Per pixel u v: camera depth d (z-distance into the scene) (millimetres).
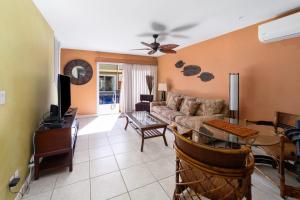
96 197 1605
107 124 4348
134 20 2699
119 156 2488
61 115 2174
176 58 5078
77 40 3945
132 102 5887
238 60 3123
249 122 2357
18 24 1592
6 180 1338
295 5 2172
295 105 2322
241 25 2900
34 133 1903
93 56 5219
